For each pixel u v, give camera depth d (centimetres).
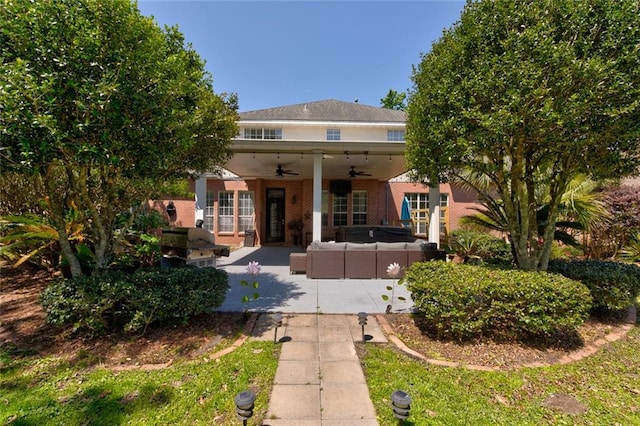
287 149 720
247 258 923
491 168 390
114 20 282
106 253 394
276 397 242
